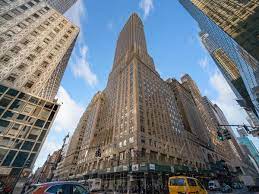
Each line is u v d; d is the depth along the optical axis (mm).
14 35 27984
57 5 55812
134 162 38688
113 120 63000
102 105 93062
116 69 95500
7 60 25312
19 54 27453
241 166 119250
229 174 86625
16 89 25094
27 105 25875
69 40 39844
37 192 6703
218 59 75000
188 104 105062
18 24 29828
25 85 26672
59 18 41125
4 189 19406
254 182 32812
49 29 36125
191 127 85188
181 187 11023
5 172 20312
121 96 66188
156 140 48812
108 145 55000
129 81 65375
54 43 35406
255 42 21547
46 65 31391
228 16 30188
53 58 33438
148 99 60406
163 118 62281
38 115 26609
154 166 38719
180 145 60438
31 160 23156
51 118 27906
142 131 46094
